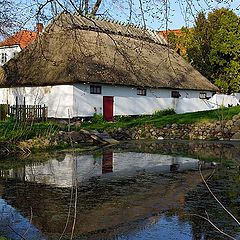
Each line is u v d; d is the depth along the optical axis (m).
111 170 15.16
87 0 8.09
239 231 8.29
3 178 13.62
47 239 7.87
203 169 15.20
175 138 27.55
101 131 26.81
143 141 25.92
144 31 8.34
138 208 9.93
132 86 33.94
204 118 28.58
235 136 26.36
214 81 45.09
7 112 30.00
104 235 8.09
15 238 7.91
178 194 11.30
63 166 16.00
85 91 31.83
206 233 8.19
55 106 31.72
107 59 17.56
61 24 8.05
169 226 8.62
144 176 13.95
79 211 9.68
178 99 39.56
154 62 36.97
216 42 41.81
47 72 31.95
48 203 10.38
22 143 20.02
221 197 10.93
